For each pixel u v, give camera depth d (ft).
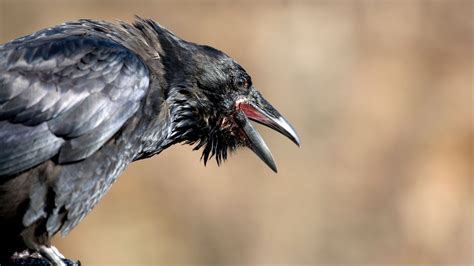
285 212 59.11
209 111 27.12
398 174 62.49
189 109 26.81
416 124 64.90
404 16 67.87
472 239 60.44
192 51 26.84
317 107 64.44
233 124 27.71
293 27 65.82
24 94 23.25
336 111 64.49
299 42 65.67
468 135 64.18
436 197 61.72
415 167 62.85
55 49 23.97
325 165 61.98
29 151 23.02
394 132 64.34
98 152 23.82
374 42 67.21
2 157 22.88
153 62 25.96
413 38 67.62
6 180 22.97
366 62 66.49
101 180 24.00
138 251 56.90
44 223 23.38
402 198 61.62
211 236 58.13
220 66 27.14
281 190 59.52
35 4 62.90
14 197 23.03
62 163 23.29
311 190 60.34
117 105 23.91
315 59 65.51
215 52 27.30
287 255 58.54
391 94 65.82
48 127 23.25
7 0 62.34
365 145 63.36
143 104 24.76
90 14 63.98
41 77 23.50
